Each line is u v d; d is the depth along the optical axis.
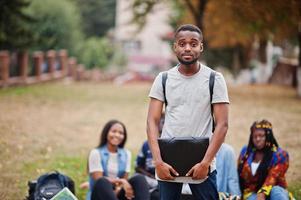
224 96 3.99
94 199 5.88
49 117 12.97
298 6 15.64
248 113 14.05
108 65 48.88
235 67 32.00
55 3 37.44
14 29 20.91
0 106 13.96
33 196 5.94
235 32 21.89
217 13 20.64
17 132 10.52
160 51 59.06
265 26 17.88
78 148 9.94
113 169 6.41
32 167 8.23
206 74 4.02
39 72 24.56
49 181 5.92
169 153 3.91
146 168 6.56
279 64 30.12
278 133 10.84
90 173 6.36
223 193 5.86
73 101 16.92
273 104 16.56
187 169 3.89
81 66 34.62
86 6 53.75
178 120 3.99
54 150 9.59
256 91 22.48
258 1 16.27
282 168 5.79
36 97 17.27
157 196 6.12
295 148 9.35
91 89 22.98
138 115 14.34
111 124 6.49
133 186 6.08
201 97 3.98
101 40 46.16
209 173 3.99
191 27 3.98
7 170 7.97
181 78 4.02
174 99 4.01
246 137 10.81
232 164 6.04
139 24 23.77
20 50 21.70
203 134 3.98
